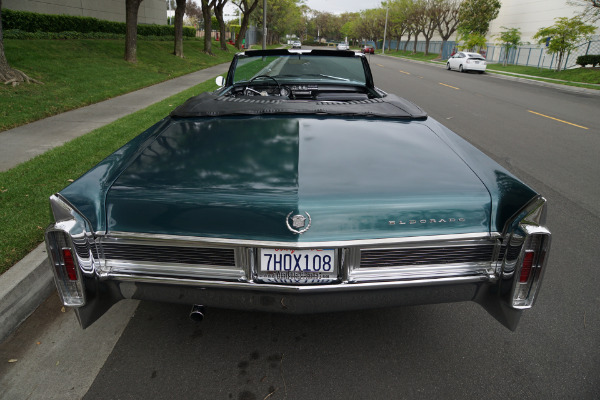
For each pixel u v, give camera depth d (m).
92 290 1.83
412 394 1.96
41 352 2.23
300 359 2.18
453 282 1.81
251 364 2.14
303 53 3.73
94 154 5.19
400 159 2.11
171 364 2.14
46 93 9.12
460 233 1.79
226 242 1.76
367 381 2.04
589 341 2.36
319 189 1.82
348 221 1.74
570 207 4.43
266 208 1.74
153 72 14.81
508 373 2.10
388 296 1.84
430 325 2.49
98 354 2.21
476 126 8.80
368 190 1.82
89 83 10.91
